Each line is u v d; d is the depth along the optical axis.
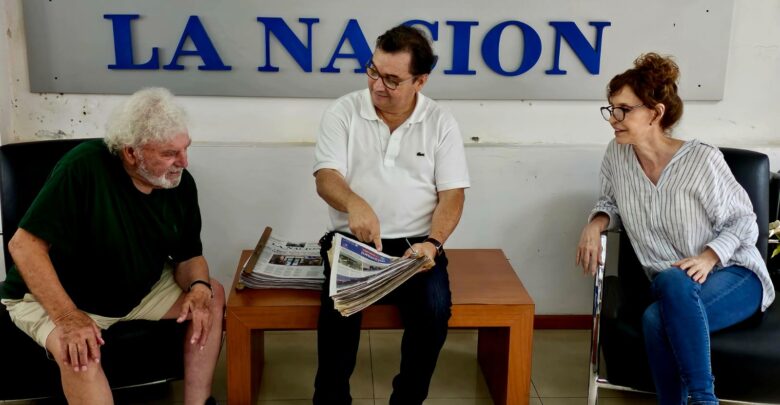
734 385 1.93
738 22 2.57
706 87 2.58
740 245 2.05
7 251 2.10
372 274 1.84
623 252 2.31
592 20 2.50
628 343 2.00
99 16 2.41
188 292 1.99
